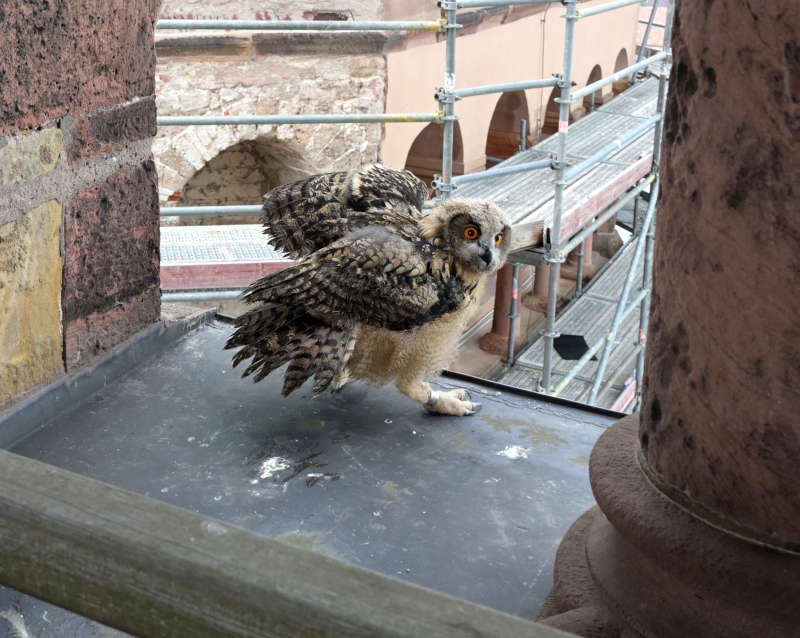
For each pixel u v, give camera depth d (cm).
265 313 313
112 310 335
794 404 129
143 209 339
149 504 81
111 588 78
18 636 215
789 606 143
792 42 111
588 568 195
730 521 146
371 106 1162
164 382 343
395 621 70
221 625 75
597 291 1697
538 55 1560
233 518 265
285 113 1104
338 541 256
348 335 315
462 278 325
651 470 162
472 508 274
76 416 316
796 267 121
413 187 369
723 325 133
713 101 125
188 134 1053
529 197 1062
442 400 330
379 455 304
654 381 157
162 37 988
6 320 285
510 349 1380
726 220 127
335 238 336
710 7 122
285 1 1059
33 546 80
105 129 307
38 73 270
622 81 2022
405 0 1168
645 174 1275
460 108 1361
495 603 233
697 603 156
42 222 289
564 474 296
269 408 330
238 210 649
